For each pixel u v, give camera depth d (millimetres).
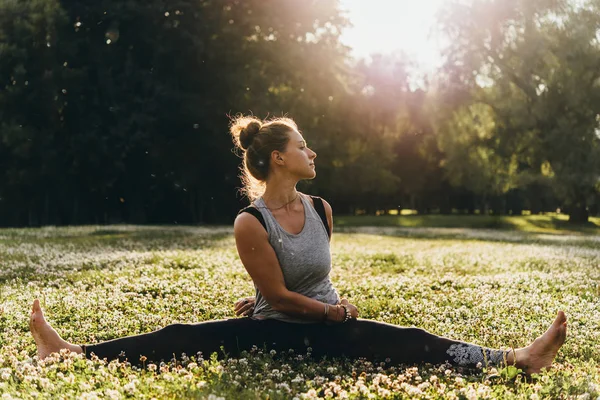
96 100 40375
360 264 14312
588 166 45031
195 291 8688
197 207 48969
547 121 46312
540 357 4531
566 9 45125
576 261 15383
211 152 42344
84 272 11430
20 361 4719
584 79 44531
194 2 40781
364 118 52812
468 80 49938
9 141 39156
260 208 4945
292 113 43031
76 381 4074
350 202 80312
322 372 4531
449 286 10258
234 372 4309
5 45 39562
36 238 23672
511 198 82500
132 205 44406
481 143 50719
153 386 3967
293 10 42844
